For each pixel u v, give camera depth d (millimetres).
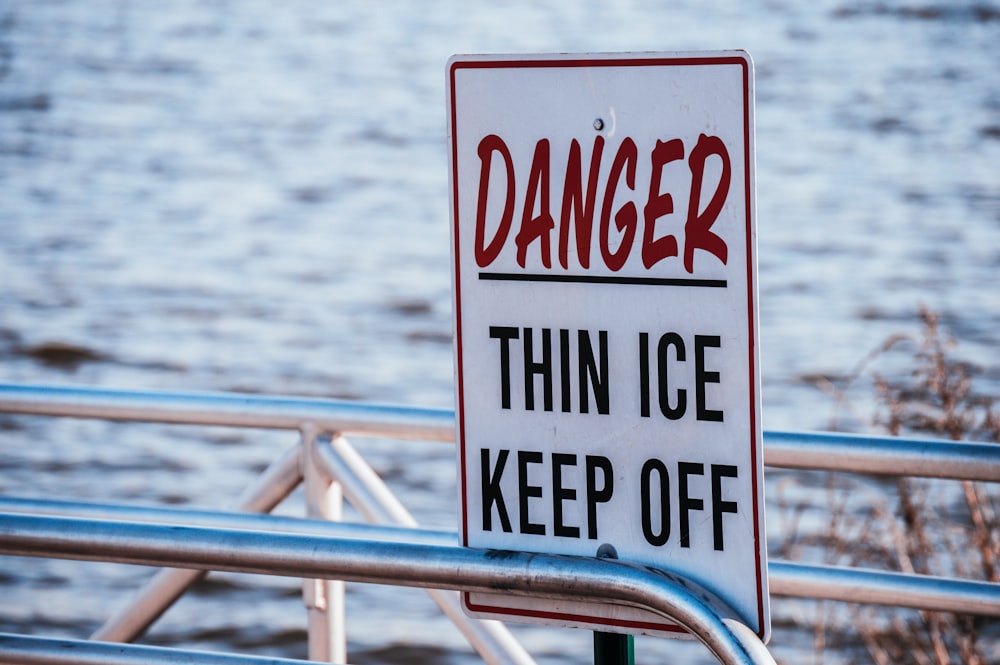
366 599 14008
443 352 23938
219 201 37375
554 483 3787
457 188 3803
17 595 14336
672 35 70625
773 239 30031
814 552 12766
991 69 52156
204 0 89562
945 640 9148
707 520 3643
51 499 6113
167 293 28297
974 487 9078
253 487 6125
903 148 39094
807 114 45281
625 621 3709
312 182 39438
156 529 3809
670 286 3621
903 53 57625
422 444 18172
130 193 38625
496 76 3730
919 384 9781
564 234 3715
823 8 73938
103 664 4191
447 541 5441
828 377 20562
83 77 61000
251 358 23922
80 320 26281
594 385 3725
